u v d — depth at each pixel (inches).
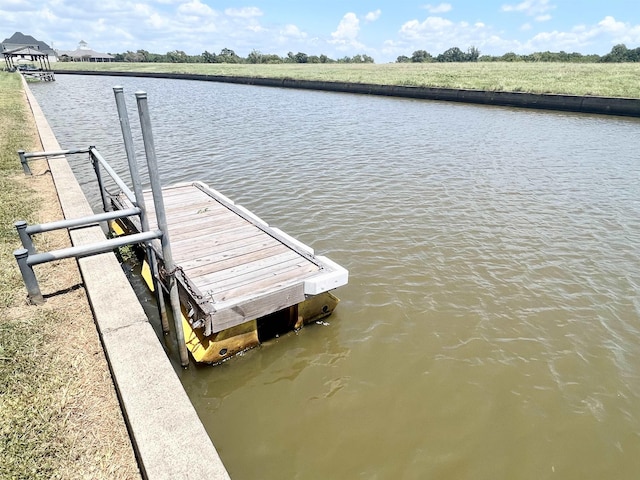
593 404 173.8
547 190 423.5
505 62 2578.7
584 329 217.3
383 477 142.6
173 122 823.1
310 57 3698.3
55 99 1176.2
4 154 420.2
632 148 605.0
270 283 194.4
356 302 235.0
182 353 184.5
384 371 187.9
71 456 114.6
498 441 157.0
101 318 159.5
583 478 144.9
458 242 308.3
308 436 156.9
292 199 391.2
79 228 240.2
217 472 105.1
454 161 531.5
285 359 193.2
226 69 2630.4
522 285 254.5
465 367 190.9
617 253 296.2
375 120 864.9
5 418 123.7
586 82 1188.5
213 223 260.2
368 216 352.8
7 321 167.2
